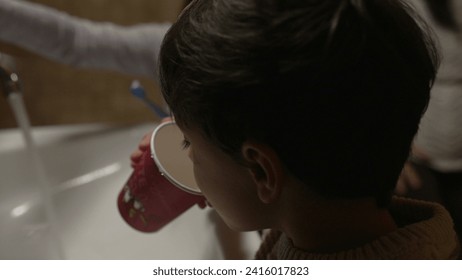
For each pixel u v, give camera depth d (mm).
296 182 348
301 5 302
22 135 785
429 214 413
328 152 327
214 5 330
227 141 341
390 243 363
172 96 357
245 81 310
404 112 333
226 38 313
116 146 850
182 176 492
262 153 329
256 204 384
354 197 356
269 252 496
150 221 523
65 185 816
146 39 863
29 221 781
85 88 937
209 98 326
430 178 926
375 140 331
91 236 781
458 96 917
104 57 848
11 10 752
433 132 956
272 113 314
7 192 783
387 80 315
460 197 965
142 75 893
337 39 299
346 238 373
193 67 331
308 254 382
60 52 819
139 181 503
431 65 344
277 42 302
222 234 676
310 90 305
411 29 327
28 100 905
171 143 502
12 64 809
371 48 306
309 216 365
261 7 307
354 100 311
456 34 877
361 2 305
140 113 993
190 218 730
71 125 915
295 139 322
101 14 897
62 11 875
